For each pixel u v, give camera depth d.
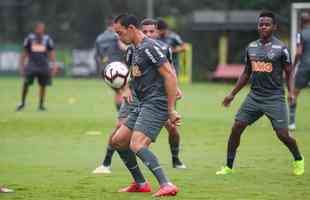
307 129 54.94
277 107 34.44
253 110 34.69
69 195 29.77
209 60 152.75
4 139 49.56
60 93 100.19
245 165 37.91
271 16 34.59
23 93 72.31
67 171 36.16
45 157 41.22
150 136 28.95
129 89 31.20
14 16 189.00
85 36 187.50
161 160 40.00
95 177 34.28
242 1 162.88
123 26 28.95
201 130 54.53
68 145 46.41
